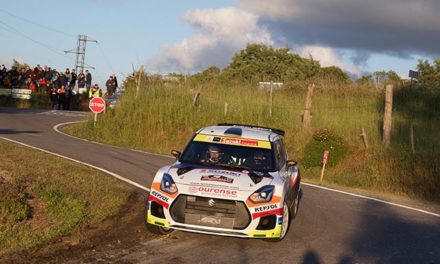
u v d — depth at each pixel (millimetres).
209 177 7129
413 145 17266
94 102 24234
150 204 7121
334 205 11086
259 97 26203
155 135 23391
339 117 23219
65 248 6598
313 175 16625
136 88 26609
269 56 49031
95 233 7375
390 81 29484
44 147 16719
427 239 8516
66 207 8211
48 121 27000
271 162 7965
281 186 7293
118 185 11039
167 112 24203
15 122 24812
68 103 38125
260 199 6895
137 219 8344
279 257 6863
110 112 25078
